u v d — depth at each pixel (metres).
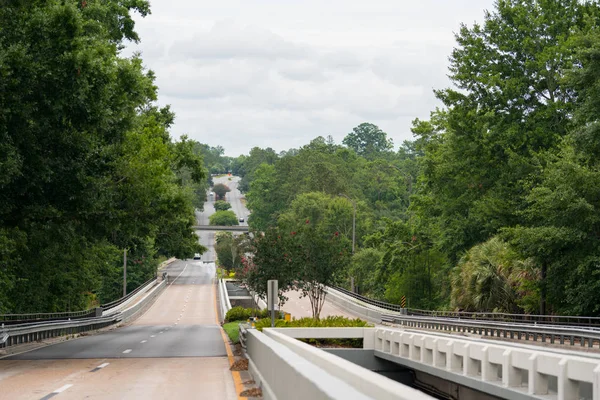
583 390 15.27
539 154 49.53
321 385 6.85
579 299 39.69
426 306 78.56
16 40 24.14
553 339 33.22
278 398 11.83
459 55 58.38
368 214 145.25
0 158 23.42
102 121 25.97
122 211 33.09
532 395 16.31
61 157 26.08
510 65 57.09
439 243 65.94
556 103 52.78
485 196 57.22
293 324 32.41
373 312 72.00
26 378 18.64
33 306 61.66
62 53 24.31
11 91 23.25
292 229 57.16
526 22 56.28
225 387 16.64
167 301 104.75
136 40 46.28
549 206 39.16
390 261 77.69
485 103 56.75
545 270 44.25
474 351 19.88
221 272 158.62
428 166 63.78
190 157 47.53
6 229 36.34
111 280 119.19
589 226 38.88
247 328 25.00
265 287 55.94
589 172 38.06
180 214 37.88
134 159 33.53
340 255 56.56
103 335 44.59
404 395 5.70
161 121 52.28
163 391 15.90
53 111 24.55
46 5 25.55
